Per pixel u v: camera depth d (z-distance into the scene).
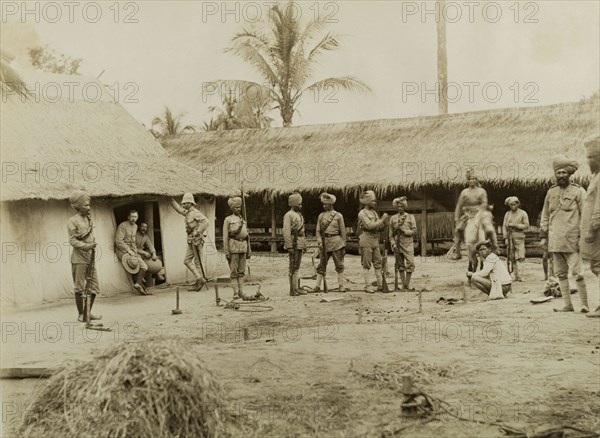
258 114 18.44
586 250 7.97
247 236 10.30
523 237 11.57
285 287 11.69
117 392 4.29
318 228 10.90
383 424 4.54
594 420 4.66
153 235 12.78
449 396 5.08
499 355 6.06
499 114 16.61
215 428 4.34
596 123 15.30
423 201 15.88
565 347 6.34
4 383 5.84
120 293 11.31
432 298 9.82
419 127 17.09
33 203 10.49
